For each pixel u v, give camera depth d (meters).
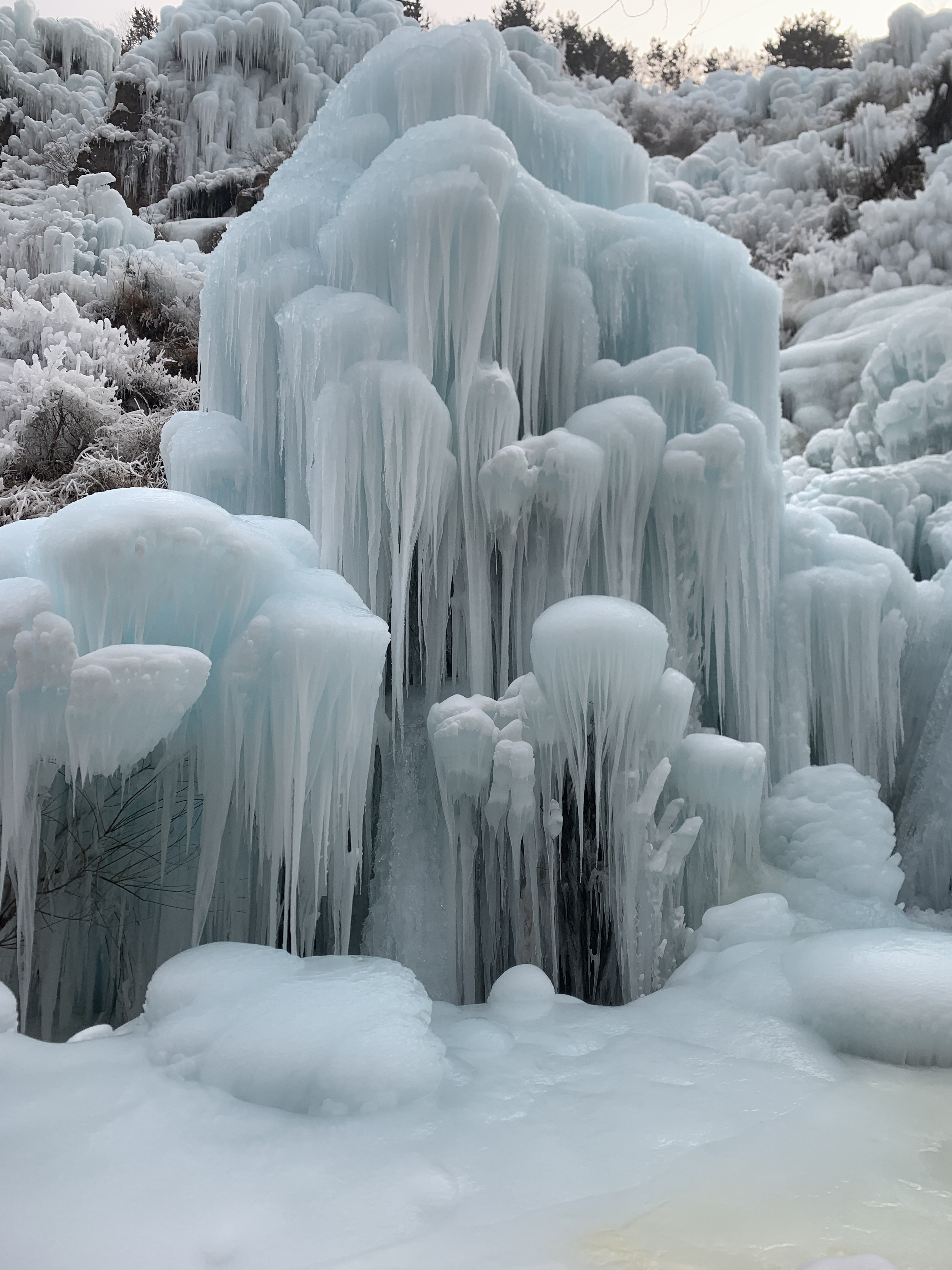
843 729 7.04
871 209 17.86
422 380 5.47
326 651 4.39
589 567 6.41
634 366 6.48
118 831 5.02
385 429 5.42
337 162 6.71
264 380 6.40
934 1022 3.88
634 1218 2.50
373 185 5.83
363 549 5.87
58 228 15.63
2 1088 3.17
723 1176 2.78
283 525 5.38
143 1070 3.38
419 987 4.13
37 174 19.38
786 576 7.09
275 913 4.59
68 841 4.87
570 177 7.41
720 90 28.09
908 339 10.91
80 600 4.05
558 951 6.34
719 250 6.87
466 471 5.91
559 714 5.42
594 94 27.34
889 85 22.27
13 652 3.82
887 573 7.10
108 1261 2.20
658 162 23.92
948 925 6.47
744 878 6.03
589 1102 3.37
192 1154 2.78
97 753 3.98
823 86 24.73
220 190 19.86
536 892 5.77
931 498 9.60
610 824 5.68
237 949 4.23
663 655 5.44
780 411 7.42
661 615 6.48
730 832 5.85
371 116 6.70
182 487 6.52
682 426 6.45
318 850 4.72
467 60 6.29
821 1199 2.66
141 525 4.09
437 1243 2.33
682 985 5.06
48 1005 4.89
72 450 11.15
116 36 23.61
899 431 10.60
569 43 30.61
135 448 11.24
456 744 5.34
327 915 5.92
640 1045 4.08
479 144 5.64
